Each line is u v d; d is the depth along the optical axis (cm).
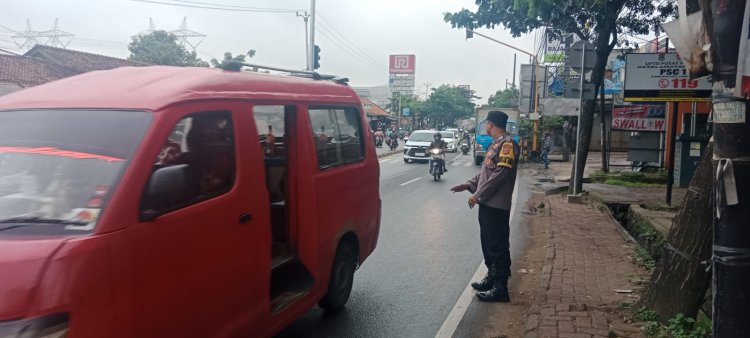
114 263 244
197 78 332
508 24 1462
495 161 543
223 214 320
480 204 548
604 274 621
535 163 2834
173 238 279
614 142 3834
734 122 271
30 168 273
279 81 418
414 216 1096
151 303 264
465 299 570
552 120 3447
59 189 261
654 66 1234
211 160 321
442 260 738
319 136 460
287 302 410
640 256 702
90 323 231
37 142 285
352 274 534
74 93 319
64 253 227
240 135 346
